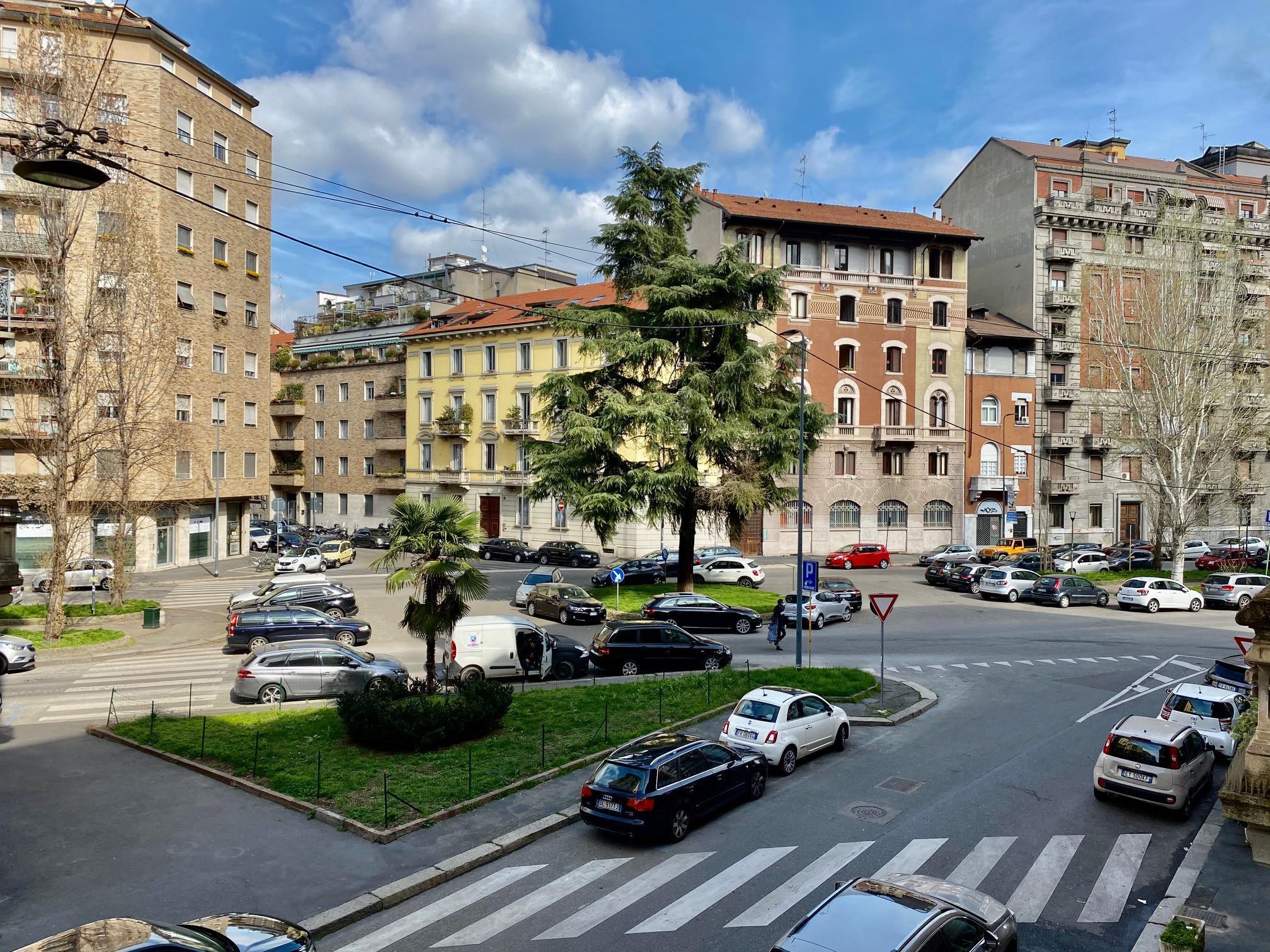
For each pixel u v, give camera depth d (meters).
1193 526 45.12
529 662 21.81
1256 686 10.77
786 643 28.70
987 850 11.94
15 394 34.72
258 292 50.66
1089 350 58.00
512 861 11.63
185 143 44.09
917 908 7.89
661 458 35.47
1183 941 8.22
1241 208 61.41
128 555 37.16
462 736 16.08
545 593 31.84
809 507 53.38
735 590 36.94
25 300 34.78
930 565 44.94
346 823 12.32
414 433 61.56
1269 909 10.21
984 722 18.77
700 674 22.33
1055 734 17.75
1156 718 17.08
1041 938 9.59
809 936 7.44
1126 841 12.30
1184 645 28.67
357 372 68.06
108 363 30.86
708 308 34.41
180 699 19.83
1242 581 37.97
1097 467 58.88
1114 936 9.67
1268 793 10.29
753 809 13.58
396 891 10.44
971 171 63.59
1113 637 30.02
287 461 71.50
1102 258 58.34
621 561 49.31
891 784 14.72
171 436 32.38
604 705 18.75
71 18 28.34
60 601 26.20
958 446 55.62
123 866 11.08
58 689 20.77
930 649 27.64
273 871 11.00
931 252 56.09
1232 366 42.88
